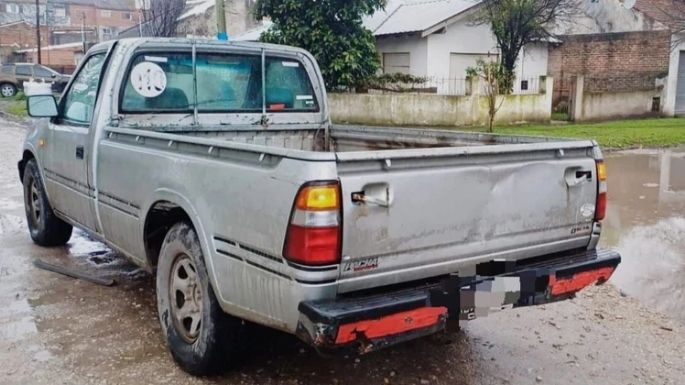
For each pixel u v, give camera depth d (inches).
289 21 691.4
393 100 674.2
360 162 102.1
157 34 1106.7
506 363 142.2
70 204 191.5
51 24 2363.4
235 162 115.5
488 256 119.1
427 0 874.1
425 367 139.3
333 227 99.0
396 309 103.5
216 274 119.6
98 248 227.6
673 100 810.8
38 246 228.5
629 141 543.8
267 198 105.6
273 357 141.9
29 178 225.9
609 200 325.4
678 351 150.1
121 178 154.3
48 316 163.9
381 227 104.2
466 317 115.0
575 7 783.1
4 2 2500.0
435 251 111.6
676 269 214.7
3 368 134.8
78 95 189.5
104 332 154.4
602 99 755.4
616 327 164.4
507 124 691.4
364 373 135.8
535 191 124.1
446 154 111.2
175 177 131.3
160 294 141.7
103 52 180.7
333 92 713.0
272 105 197.2
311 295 100.0
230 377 132.6
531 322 166.9
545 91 718.5
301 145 204.4
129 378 131.6
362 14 703.1
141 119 173.8
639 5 835.4
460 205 113.6
